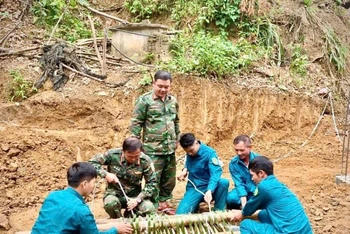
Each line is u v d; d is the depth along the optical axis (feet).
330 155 28.43
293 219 14.05
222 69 30.32
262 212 15.25
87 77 28.84
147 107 18.22
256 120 30.60
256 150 29.12
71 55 29.50
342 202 20.36
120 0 38.47
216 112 29.50
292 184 22.85
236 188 17.71
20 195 21.40
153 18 36.73
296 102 31.76
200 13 34.37
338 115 33.60
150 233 14.84
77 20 34.35
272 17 36.86
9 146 23.97
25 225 18.74
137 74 29.43
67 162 24.67
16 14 33.27
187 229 15.37
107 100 27.96
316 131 31.71
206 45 30.55
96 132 26.96
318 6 42.80
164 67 29.43
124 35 31.14
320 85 34.47
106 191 17.12
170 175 19.29
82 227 12.10
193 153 17.95
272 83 31.94
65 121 27.25
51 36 31.55
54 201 12.32
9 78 28.04
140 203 16.53
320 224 18.49
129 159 16.17
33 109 26.94
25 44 30.78
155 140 18.35
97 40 32.19
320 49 37.22
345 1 45.52
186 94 28.96
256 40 34.81
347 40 41.29
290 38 36.68
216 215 15.57
